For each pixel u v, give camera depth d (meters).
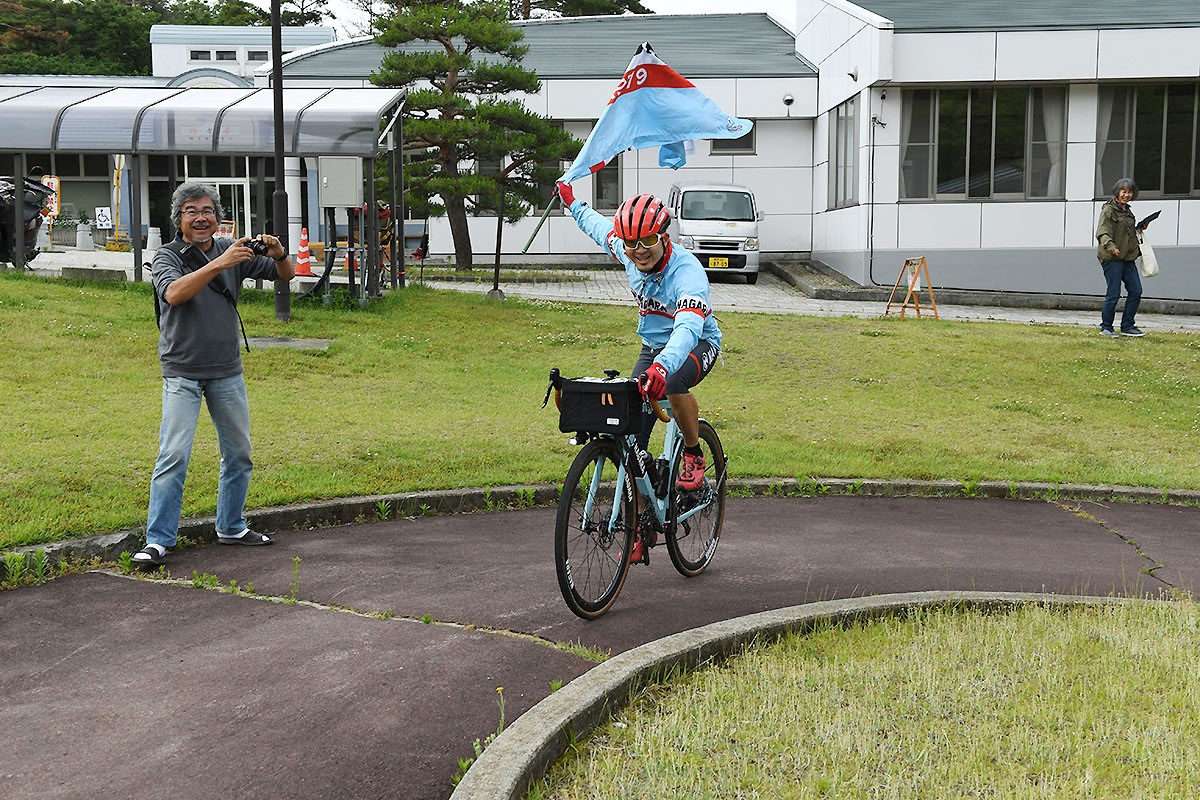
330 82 28.33
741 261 25.34
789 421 10.98
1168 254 23.17
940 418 11.41
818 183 28.14
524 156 23.45
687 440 5.75
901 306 20.81
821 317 17.69
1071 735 3.78
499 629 5.07
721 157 28.78
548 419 10.48
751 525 7.54
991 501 8.55
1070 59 22.25
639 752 3.68
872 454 9.74
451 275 23.50
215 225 6.30
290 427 9.39
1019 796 3.33
